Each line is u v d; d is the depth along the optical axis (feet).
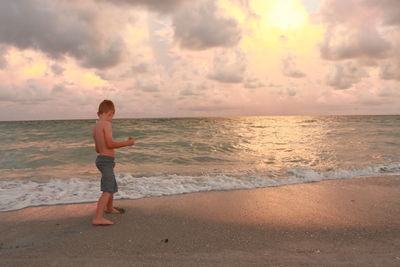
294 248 8.46
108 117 11.89
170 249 8.45
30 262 7.57
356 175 20.92
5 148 37.50
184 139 46.24
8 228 10.53
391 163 26.23
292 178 20.02
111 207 12.29
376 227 10.33
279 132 59.21
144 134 53.26
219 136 50.98
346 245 8.66
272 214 12.05
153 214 12.17
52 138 48.98
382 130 60.03
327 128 68.90
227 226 10.61
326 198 14.64
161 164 27.71
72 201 14.33
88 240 9.27
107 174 11.30
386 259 7.53
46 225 10.86
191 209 12.88
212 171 23.41
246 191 16.33
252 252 8.17
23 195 15.55
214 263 7.39
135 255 8.01
